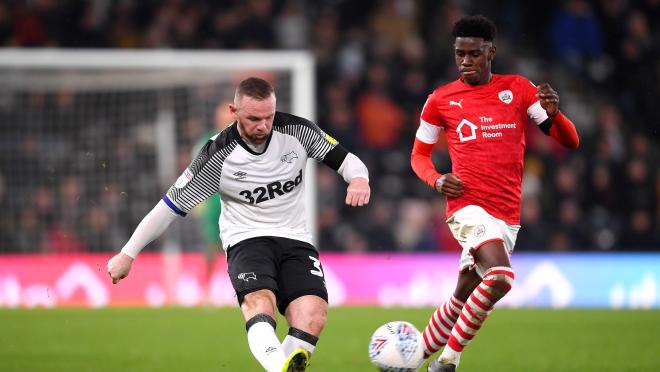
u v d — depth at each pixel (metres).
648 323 36.72
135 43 61.38
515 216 20.91
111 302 44.81
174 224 50.88
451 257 46.81
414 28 65.12
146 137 52.38
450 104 21.12
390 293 46.12
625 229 56.09
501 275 19.59
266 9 63.16
